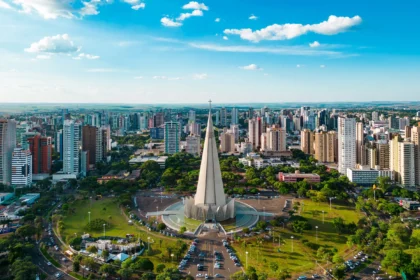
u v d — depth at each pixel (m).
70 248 194.75
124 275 159.88
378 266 176.00
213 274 167.25
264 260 181.38
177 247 193.88
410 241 195.12
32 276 156.88
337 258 173.25
